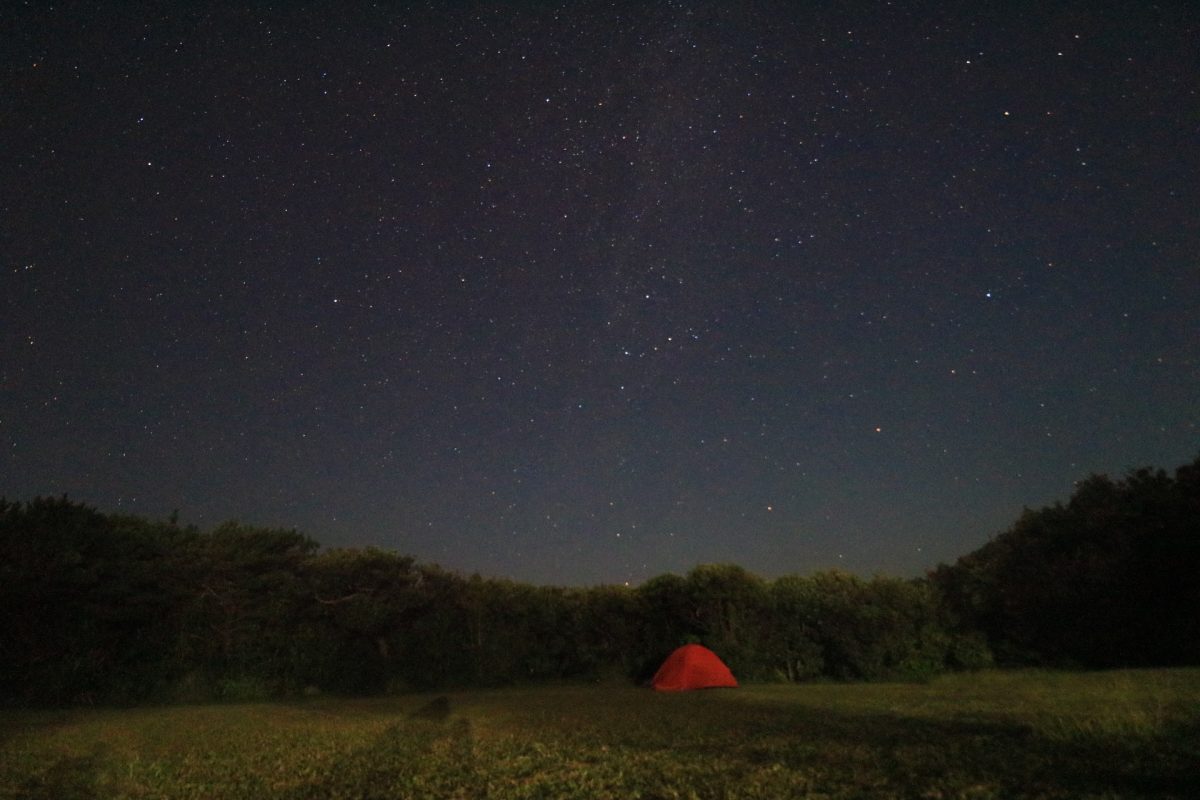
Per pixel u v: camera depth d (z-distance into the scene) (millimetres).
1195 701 12273
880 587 28344
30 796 9344
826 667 27641
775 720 14633
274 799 9016
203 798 9188
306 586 27000
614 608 29953
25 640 21766
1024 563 29609
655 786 8969
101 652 22859
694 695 21703
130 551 24734
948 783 8258
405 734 14195
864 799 7844
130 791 9594
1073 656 26250
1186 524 23953
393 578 28297
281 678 25516
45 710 20656
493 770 10305
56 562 22094
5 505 23219
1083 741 10117
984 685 20703
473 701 21656
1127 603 25219
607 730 13945
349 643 26969
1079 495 30922
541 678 28891
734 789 8578
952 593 32469
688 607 28453
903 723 13359
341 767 10914
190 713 19281
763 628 27766
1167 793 7301
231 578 25969
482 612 29031
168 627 24500
